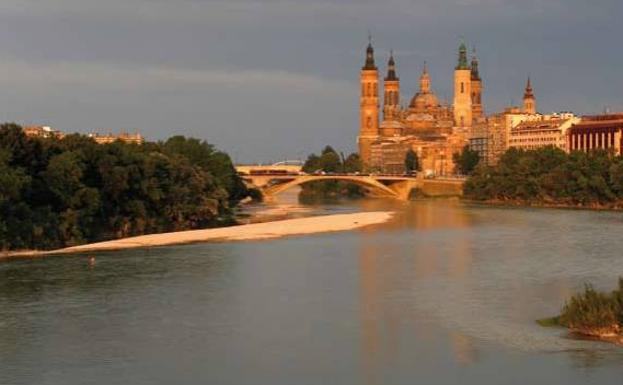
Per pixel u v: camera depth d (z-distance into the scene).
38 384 110.25
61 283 172.50
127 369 115.81
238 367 116.56
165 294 161.62
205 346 126.00
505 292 162.25
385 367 116.19
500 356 119.88
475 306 150.00
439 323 137.88
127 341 128.62
